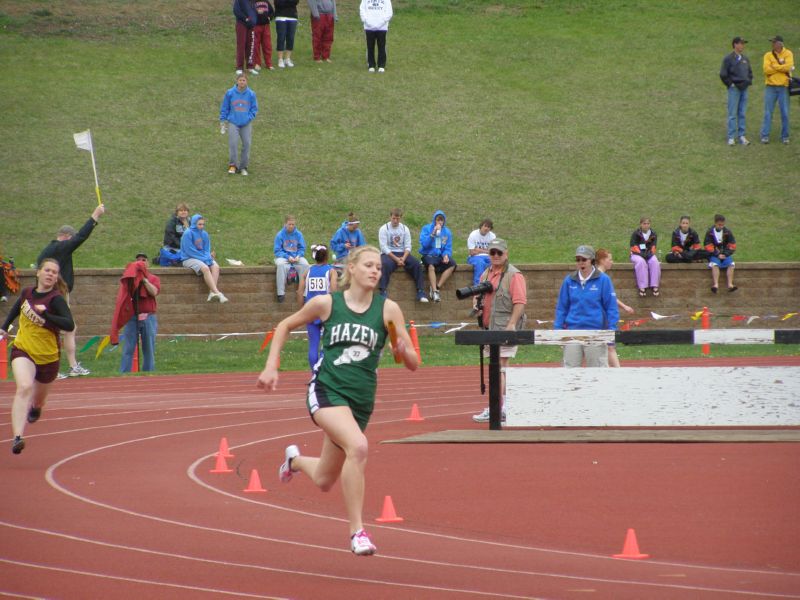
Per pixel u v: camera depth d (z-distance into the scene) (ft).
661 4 389.39
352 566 52.34
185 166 264.93
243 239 234.17
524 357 187.42
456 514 65.00
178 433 104.06
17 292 194.08
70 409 123.54
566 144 291.58
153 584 48.88
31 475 80.28
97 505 68.64
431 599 45.88
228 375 163.84
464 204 259.39
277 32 318.65
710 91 323.57
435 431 103.65
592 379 96.12
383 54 322.34
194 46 335.47
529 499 69.05
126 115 286.05
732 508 65.31
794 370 94.27
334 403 52.49
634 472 78.18
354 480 50.98
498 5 387.75
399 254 208.44
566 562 52.80
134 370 169.89
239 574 50.75
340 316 53.16
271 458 88.22
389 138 287.48
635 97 319.68
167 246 207.72
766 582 48.39
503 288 104.06
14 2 358.23
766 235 248.73
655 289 217.97
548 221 254.06
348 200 256.32
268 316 207.62
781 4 389.80
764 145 293.84
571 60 342.03
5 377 163.02
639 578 49.32
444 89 317.22
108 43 331.36
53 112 282.77
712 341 95.91
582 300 104.94
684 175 278.26
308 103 300.61
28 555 54.90
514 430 100.94
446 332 208.54
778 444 91.91
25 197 243.40
